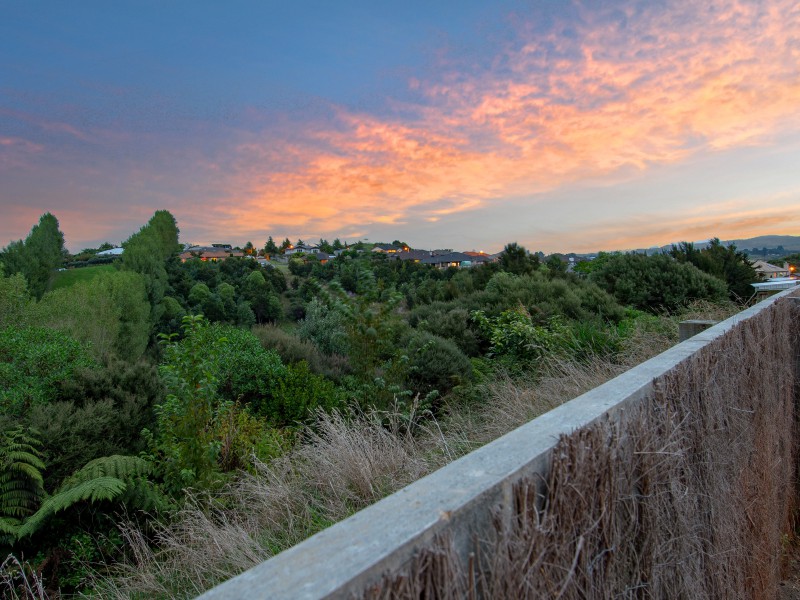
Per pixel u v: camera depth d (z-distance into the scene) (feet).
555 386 16.96
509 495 3.05
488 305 34.99
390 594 2.23
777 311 10.69
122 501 14.43
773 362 9.98
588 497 3.57
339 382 29.86
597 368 18.26
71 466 16.84
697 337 8.22
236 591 2.10
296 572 2.20
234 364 25.68
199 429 16.55
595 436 3.75
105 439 18.35
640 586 4.24
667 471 4.82
